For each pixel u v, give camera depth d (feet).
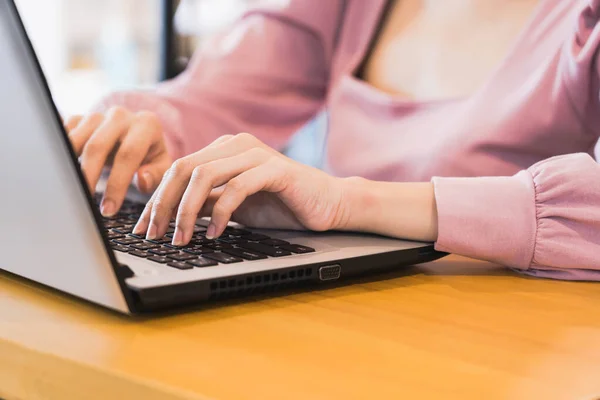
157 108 3.87
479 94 3.30
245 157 1.80
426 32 3.70
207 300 1.42
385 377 1.09
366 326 1.37
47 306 1.40
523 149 3.11
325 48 4.07
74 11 7.25
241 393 0.99
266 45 4.14
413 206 1.96
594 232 1.91
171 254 1.58
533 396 1.04
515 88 3.21
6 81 1.21
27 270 1.42
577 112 2.96
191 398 0.97
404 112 3.62
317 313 1.44
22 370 1.17
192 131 3.88
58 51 7.44
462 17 3.59
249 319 1.37
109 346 1.18
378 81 3.87
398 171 3.50
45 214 1.30
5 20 1.16
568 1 3.13
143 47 6.72
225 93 4.04
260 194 2.01
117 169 2.29
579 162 2.00
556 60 3.04
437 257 1.96
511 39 3.41
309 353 1.19
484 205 1.94
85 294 1.31
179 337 1.24
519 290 1.75
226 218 1.73
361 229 1.96
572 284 1.86
